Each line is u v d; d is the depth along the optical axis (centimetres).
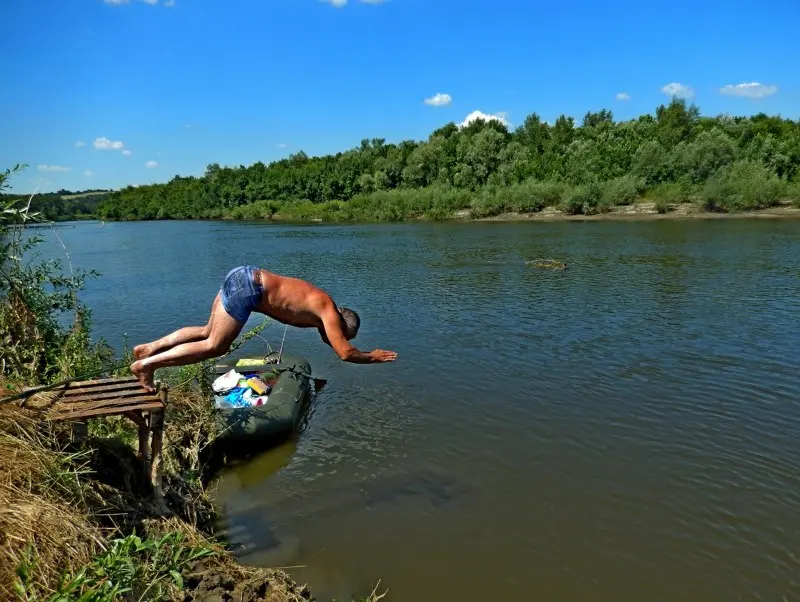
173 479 650
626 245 2872
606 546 628
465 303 1706
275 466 811
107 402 535
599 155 5184
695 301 1627
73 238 4797
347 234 4231
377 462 812
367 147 8406
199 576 496
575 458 803
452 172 6184
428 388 1059
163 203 8944
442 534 654
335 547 633
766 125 6200
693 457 793
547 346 1267
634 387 1028
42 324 759
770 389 1001
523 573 590
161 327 1554
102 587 381
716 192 4303
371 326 1477
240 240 4069
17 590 347
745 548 619
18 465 443
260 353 1256
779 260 2273
